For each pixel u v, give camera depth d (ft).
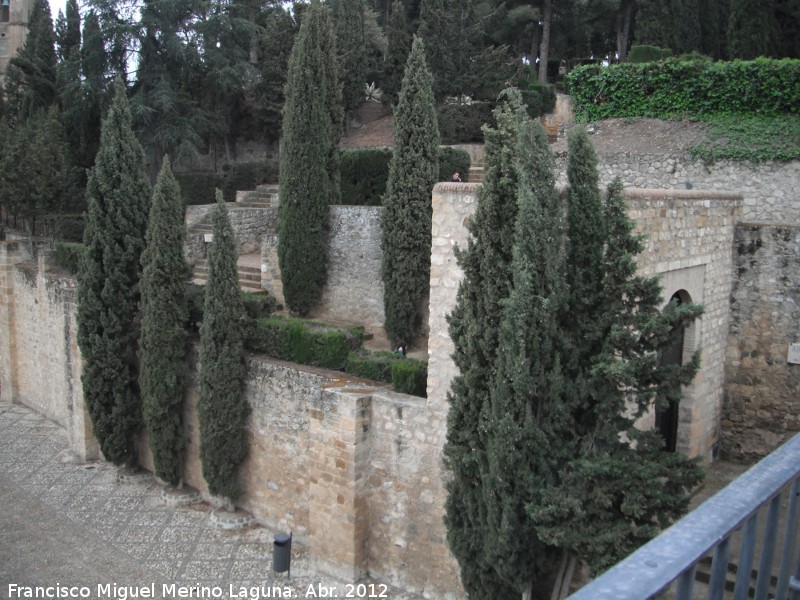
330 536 49.16
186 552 53.06
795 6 94.12
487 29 128.47
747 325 53.93
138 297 65.36
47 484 66.74
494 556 34.76
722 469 53.31
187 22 118.11
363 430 47.55
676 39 102.37
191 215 102.47
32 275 88.28
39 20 150.92
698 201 47.34
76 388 73.31
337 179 76.13
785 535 12.22
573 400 34.76
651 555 8.60
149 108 108.47
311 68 71.00
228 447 56.24
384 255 65.00
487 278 36.19
